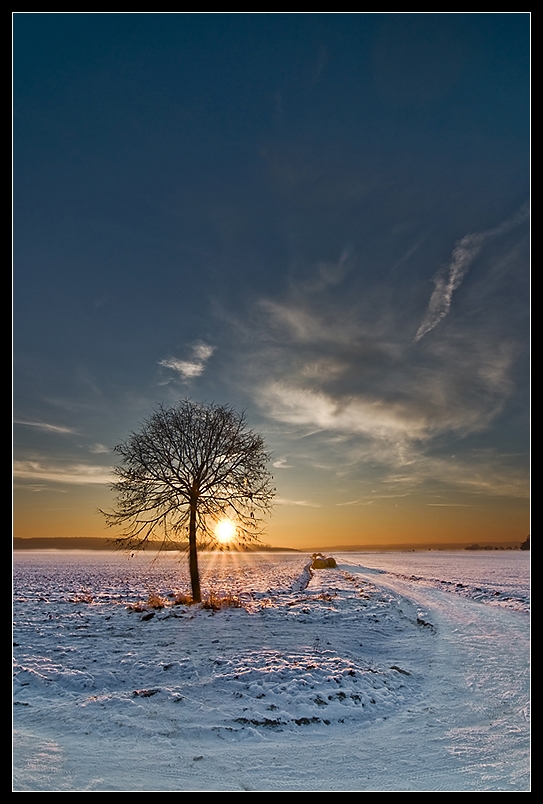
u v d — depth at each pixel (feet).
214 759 22.30
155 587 104.88
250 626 51.80
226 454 74.23
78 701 29.96
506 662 39.04
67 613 62.80
